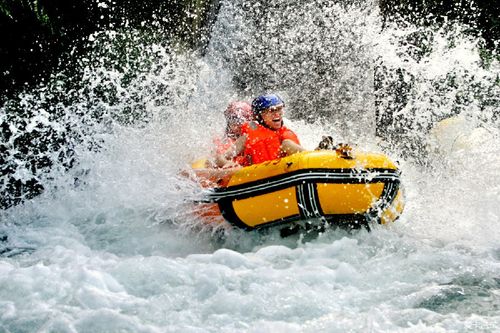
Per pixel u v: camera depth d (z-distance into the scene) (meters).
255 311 5.83
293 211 7.63
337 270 6.62
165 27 14.78
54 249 7.85
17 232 8.66
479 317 5.62
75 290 6.23
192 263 6.84
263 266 6.86
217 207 8.15
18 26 12.31
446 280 6.42
